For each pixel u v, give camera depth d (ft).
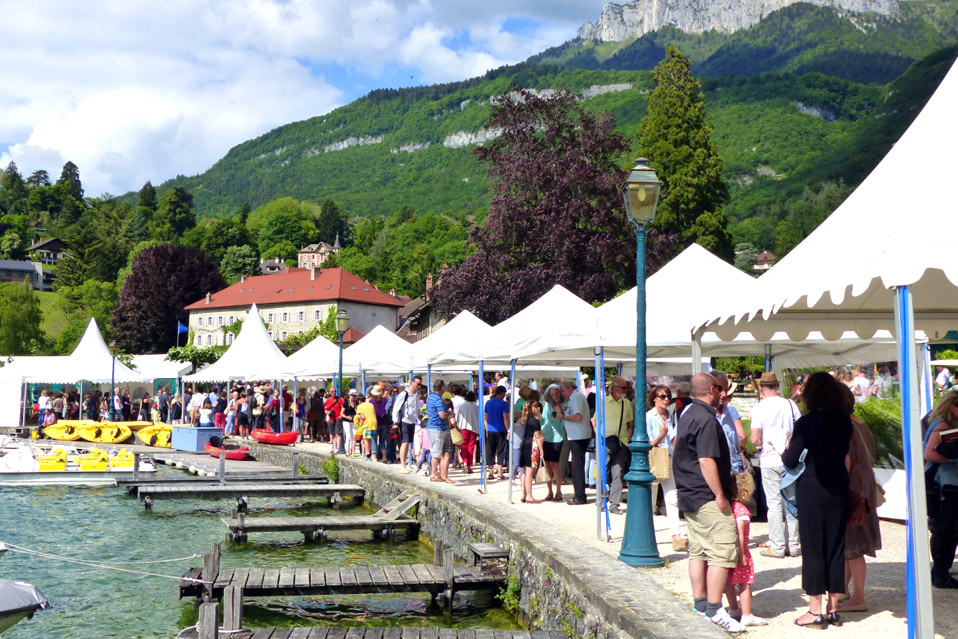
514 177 144.36
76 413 145.89
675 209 184.44
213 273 388.16
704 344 49.01
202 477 85.40
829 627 22.77
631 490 32.17
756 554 33.68
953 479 26.91
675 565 31.63
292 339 312.71
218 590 37.58
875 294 27.94
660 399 37.47
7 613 27.78
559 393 51.01
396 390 86.07
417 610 38.75
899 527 38.60
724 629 22.40
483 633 30.58
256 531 54.95
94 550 54.65
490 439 64.28
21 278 578.25
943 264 16.89
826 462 23.04
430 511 55.98
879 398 46.52
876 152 501.97
